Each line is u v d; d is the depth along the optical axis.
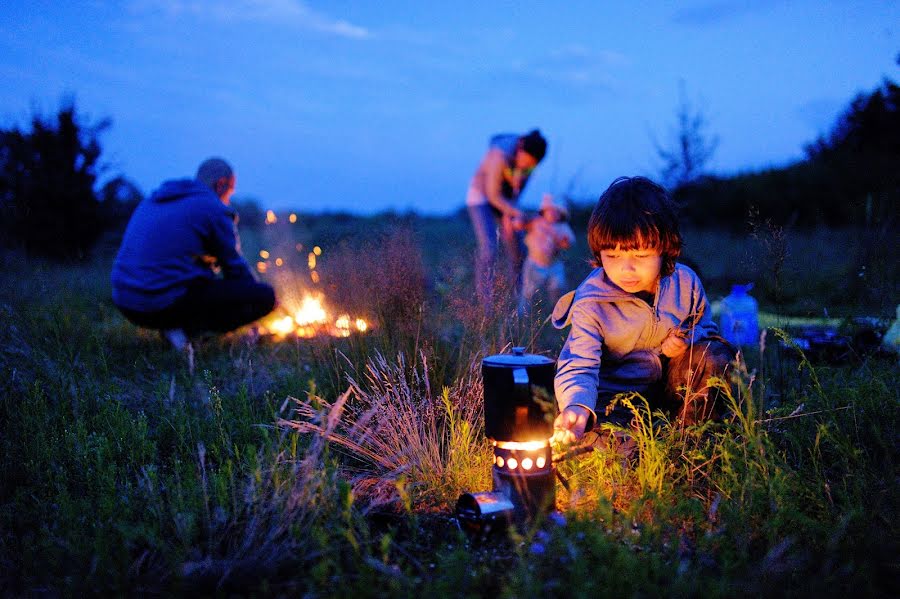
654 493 2.04
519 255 5.52
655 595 1.65
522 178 6.30
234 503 2.15
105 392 3.34
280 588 1.88
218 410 3.04
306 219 18.05
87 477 2.42
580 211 11.70
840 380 3.00
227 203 5.68
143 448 2.72
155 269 4.80
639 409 2.80
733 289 4.43
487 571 1.84
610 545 1.80
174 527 2.13
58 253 8.86
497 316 3.40
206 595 1.86
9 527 2.22
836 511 2.10
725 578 1.65
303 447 2.80
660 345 2.79
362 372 3.37
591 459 2.43
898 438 2.44
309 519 2.13
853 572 1.77
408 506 2.12
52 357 3.95
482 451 2.69
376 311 3.60
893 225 5.61
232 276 5.20
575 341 2.65
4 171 10.72
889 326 3.71
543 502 2.12
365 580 1.76
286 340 5.00
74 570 1.86
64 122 11.28
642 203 2.48
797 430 2.56
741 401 2.56
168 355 4.57
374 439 2.79
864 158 12.97
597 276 2.79
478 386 2.98
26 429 2.84
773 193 13.40
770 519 1.96
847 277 4.86
